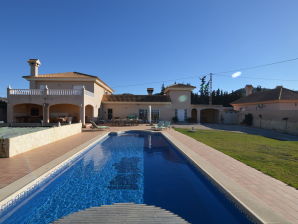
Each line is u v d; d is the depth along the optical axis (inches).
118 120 1026.7
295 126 770.8
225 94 2204.7
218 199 219.5
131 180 279.9
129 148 506.3
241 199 182.5
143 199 221.1
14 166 277.6
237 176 246.7
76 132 665.0
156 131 756.0
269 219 149.9
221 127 1025.5
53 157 331.0
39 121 914.1
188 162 350.9
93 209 199.5
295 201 179.9
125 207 202.2
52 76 1016.9
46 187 248.4
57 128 517.0
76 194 235.5
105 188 252.5
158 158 404.5
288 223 145.3
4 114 984.3
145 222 171.8
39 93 858.8
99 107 1168.2
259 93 1346.0
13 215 187.8
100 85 1190.9
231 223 174.2
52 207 204.5
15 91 850.8
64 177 292.4
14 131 640.4
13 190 196.7
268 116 1022.4
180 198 223.6
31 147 395.5
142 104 1256.2
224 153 378.6
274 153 384.2
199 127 996.6
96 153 448.1
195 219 179.6
